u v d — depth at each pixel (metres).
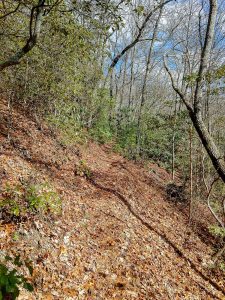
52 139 11.21
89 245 6.93
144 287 6.51
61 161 10.39
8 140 9.10
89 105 15.14
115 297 5.82
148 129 19.62
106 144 17.70
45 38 9.68
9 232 5.76
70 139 12.04
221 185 14.62
